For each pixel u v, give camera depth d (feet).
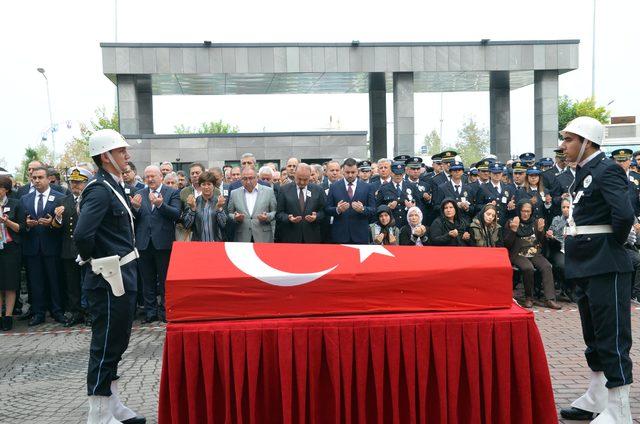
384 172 31.45
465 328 11.74
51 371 20.58
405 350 11.62
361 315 11.80
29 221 27.30
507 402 11.80
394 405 11.62
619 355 13.01
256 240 25.13
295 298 11.70
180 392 11.53
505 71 65.98
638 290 27.89
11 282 27.71
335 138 66.08
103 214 13.26
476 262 12.12
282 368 11.39
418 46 64.49
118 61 61.98
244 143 65.10
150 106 74.95
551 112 66.49
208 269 11.75
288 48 63.72
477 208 30.73
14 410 16.35
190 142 64.18
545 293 28.48
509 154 76.23
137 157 63.57
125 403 16.30
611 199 13.01
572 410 14.40
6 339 25.90
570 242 13.94
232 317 11.62
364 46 64.18
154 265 27.50
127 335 13.64
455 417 11.75
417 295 11.94
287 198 25.21
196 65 62.90
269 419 11.66
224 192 28.50
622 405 12.92
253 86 76.18
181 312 11.55
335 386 11.46
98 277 13.28
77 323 28.66
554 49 65.05
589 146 13.65
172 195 26.91
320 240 25.44
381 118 79.00
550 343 21.83
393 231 26.43
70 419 15.39
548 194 32.19
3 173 28.02
